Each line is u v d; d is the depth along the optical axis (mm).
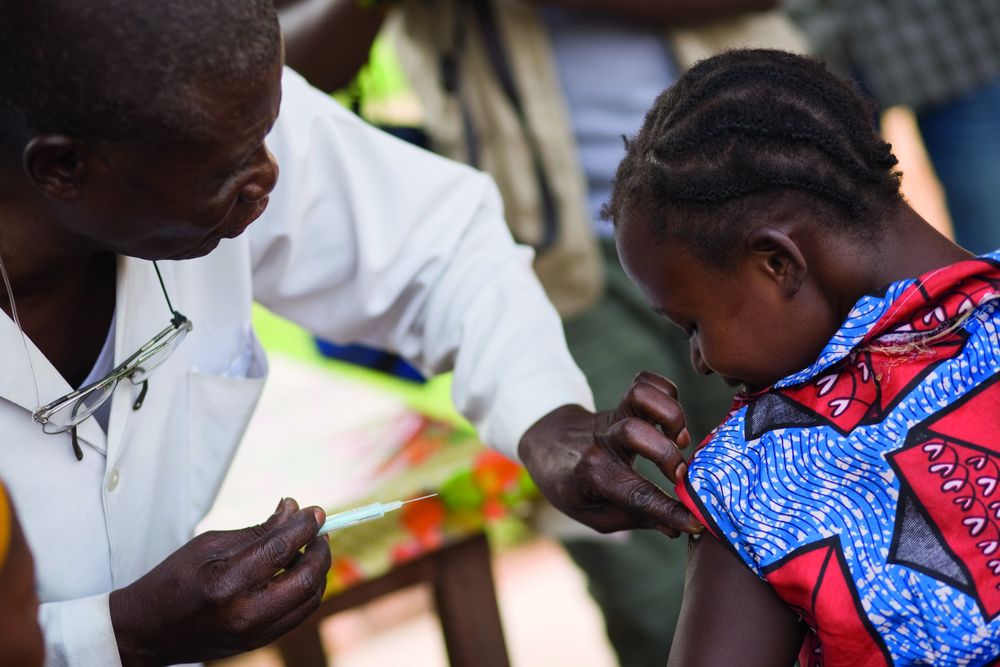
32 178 1146
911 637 1094
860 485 1128
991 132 3223
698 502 1180
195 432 1521
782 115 1155
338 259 1645
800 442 1157
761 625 1153
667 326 2453
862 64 3201
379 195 1636
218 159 1138
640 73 2408
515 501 1959
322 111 1608
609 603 2461
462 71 2396
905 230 1185
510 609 3285
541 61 2383
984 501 1099
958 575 1090
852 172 1155
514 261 1706
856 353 1161
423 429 2072
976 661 1091
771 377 1236
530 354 1605
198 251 1255
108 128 1102
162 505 1511
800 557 1121
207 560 1258
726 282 1197
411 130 2477
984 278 1129
